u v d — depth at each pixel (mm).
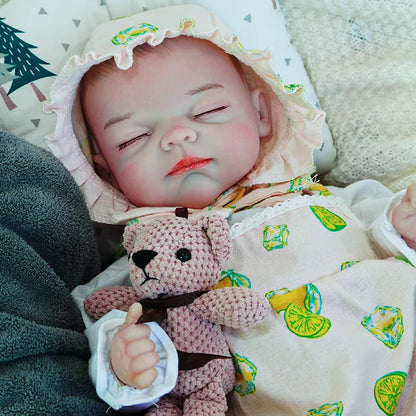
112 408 709
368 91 1214
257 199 1034
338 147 1242
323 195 1011
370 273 876
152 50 961
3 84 1066
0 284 745
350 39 1225
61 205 852
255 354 816
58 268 860
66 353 742
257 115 1078
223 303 733
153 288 722
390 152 1170
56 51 1087
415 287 874
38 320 753
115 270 977
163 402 749
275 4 1209
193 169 945
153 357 634
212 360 759
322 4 1207
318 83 1236
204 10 1101
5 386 648
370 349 804
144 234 758
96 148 1104
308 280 874
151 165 950
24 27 1074
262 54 946
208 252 749
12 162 831
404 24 1196
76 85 976
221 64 991
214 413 712
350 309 849
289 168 1060
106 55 900
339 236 950
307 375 788
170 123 941
